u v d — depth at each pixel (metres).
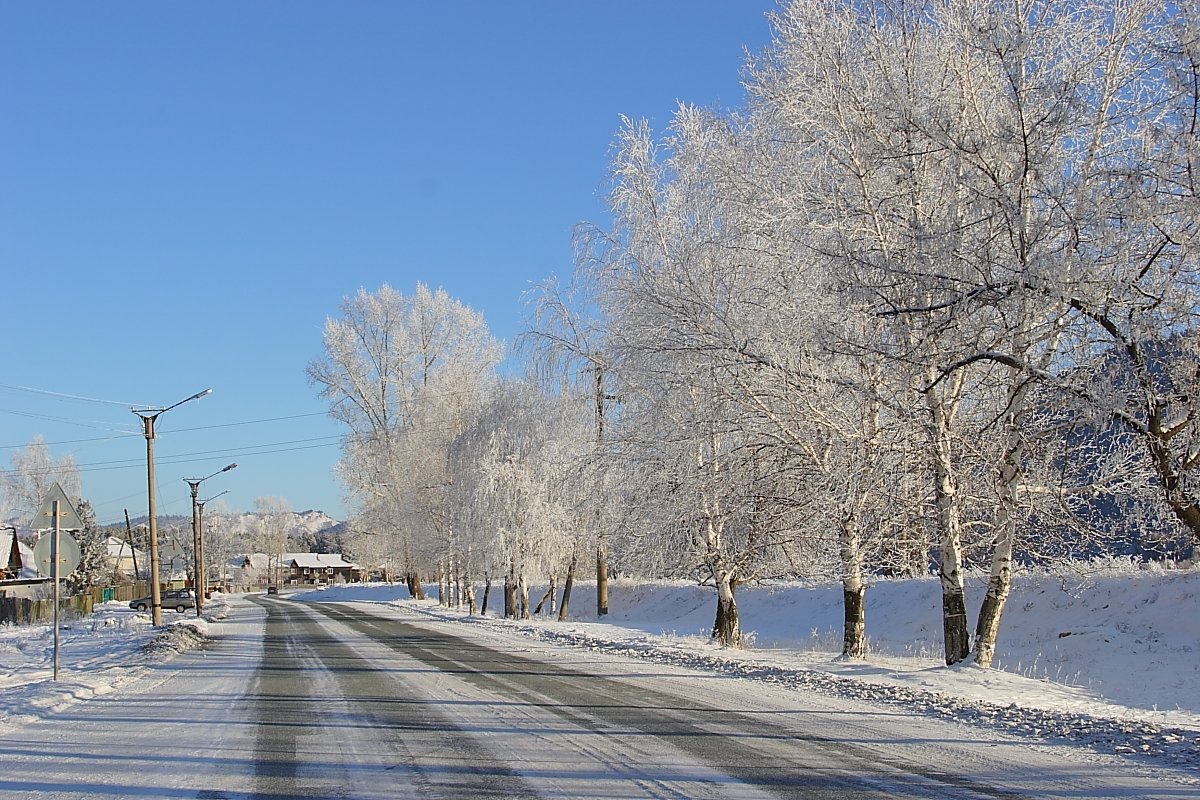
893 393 16.09
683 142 21.47
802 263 16.83
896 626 30.44
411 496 51.78
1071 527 16.44
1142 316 11.09
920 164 15.23
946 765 8.66
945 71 15.29
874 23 16.14
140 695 15.18
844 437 16.70
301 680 16.69
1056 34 14.37
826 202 15.87
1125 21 13.99
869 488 16.84
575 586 56.00
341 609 55.88
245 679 17.12
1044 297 11.97
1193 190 10.84
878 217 15.70
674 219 21.48
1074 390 11.85
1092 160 13.91
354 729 11.12
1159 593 23.33
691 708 12.52
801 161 16.78
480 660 20.16
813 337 15.23
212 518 124.44
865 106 15.75
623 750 9.48
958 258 12.90
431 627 34.31
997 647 24.48
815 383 16.38
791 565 21.31
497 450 41.28
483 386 50.56
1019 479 15.93
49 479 87.38
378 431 57.97
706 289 18.66
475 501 41.12
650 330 18.88
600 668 18.19
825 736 10.27
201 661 21.33
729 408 18.50
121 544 110.38
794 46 16.50
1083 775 8.18
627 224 22.06
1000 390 16.12
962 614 17.41
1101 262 11.45
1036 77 13.95
